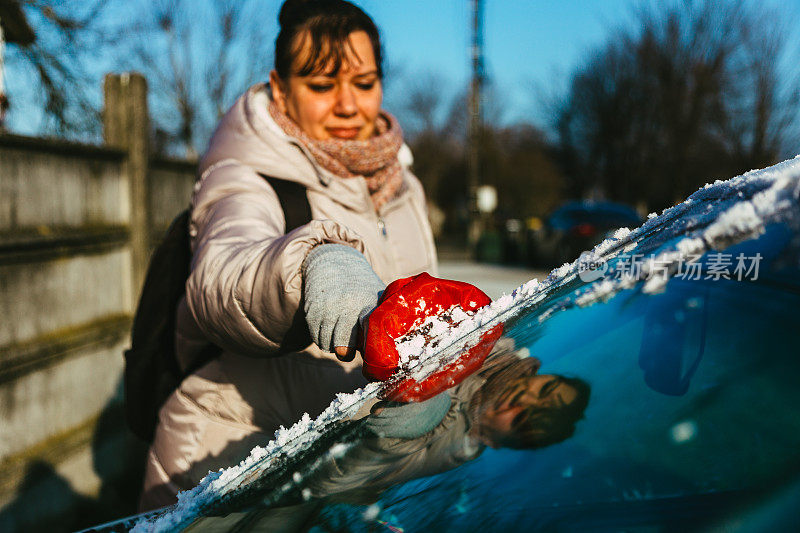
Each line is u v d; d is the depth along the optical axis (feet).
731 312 1.77
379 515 1.86
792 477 1.38
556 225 46.91
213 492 2.59
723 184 2.37
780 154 59.82
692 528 1.39
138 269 13.43
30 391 9.81
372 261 5.19
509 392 2.00
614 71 83.97
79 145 11.51
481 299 2.65
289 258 3.09
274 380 4.76
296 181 4.88
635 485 1.53
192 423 4.88
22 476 9.25
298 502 2.17
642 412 1.68
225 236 3.97
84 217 11.88
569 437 1.74
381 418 2.28
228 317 3.50
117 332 12.62
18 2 20.67
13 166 9.76
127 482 12.30
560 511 1.56
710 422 1.56
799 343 1.59
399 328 2.50
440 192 153.99
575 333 2.13
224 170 4.77
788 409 1.49
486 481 1.75
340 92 5.05
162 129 54.39
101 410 11.91
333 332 2.77
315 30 4.91
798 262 1.78
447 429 2.05
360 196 5.08
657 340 1.84
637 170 83.66
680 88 66.39
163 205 15.12
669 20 66.44
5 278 9.46
